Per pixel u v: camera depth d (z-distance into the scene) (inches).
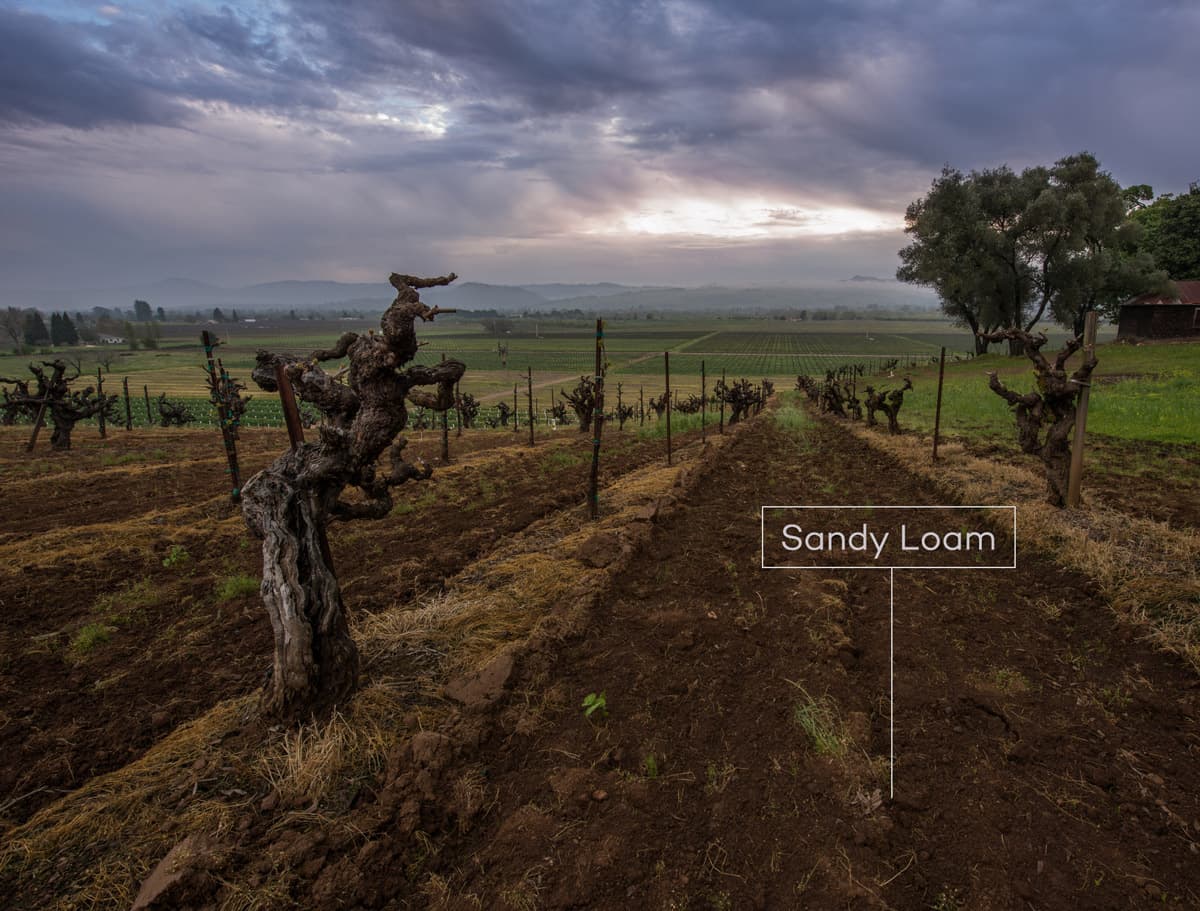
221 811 127.8
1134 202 2326.5
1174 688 168.7
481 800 132.9
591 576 245.3
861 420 840.3
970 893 108.9
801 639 199.2
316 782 134.7
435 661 185.6
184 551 295.4
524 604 222.4
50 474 530.9
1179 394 757.9
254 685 183.9
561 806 130.0
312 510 165.0
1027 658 187.2
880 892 107.7
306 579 160.4
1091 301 1891.0
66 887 113.3
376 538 325.1
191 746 149.5
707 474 475.5
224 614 234.4
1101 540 257.3
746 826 123.6
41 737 161.2
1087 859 115.9
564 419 1667.1
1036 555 263.3
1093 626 203.5
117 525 341.7
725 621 214.1
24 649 208.4
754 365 4810.5
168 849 119.7
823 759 140.6
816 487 427.2
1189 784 134.5
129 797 132.3
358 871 114.4
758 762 142.4
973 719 159.0
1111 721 156.7
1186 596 202.8
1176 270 1951.3
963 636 202.5
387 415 176.1
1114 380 994.1
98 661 201.5
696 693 171.2
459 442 839.1
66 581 267.0
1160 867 114.1
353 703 159.9
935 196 1972.2
